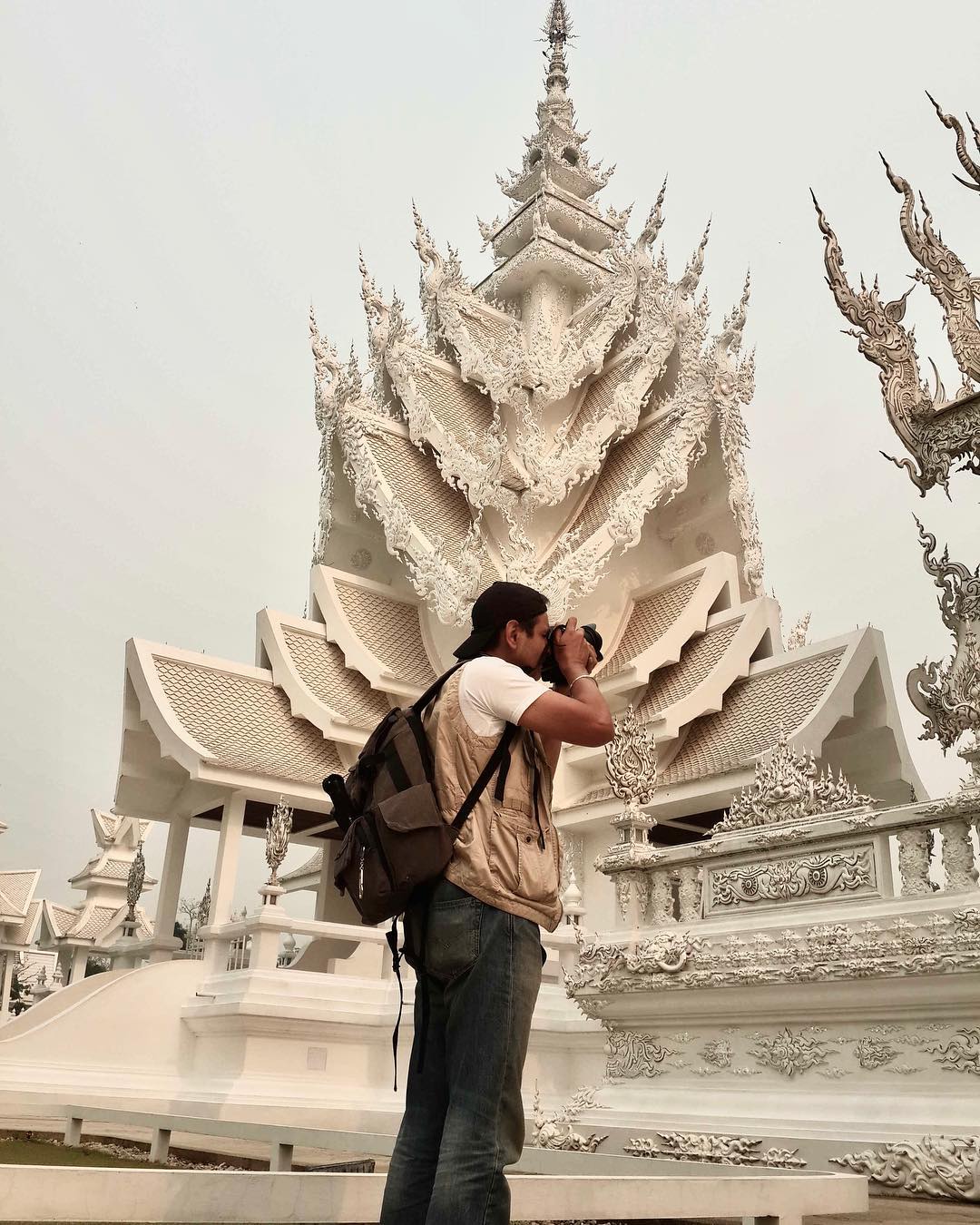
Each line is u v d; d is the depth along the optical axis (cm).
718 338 2327
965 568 743
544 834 276
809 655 1966
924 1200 585
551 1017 1345
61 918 2978
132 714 2145
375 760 278
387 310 2700
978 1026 640
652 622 2278
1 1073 1548
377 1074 1563
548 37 3278
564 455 2388
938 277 829
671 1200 362
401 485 2455
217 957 1766
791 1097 716
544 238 2827
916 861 705
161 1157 723
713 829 868
